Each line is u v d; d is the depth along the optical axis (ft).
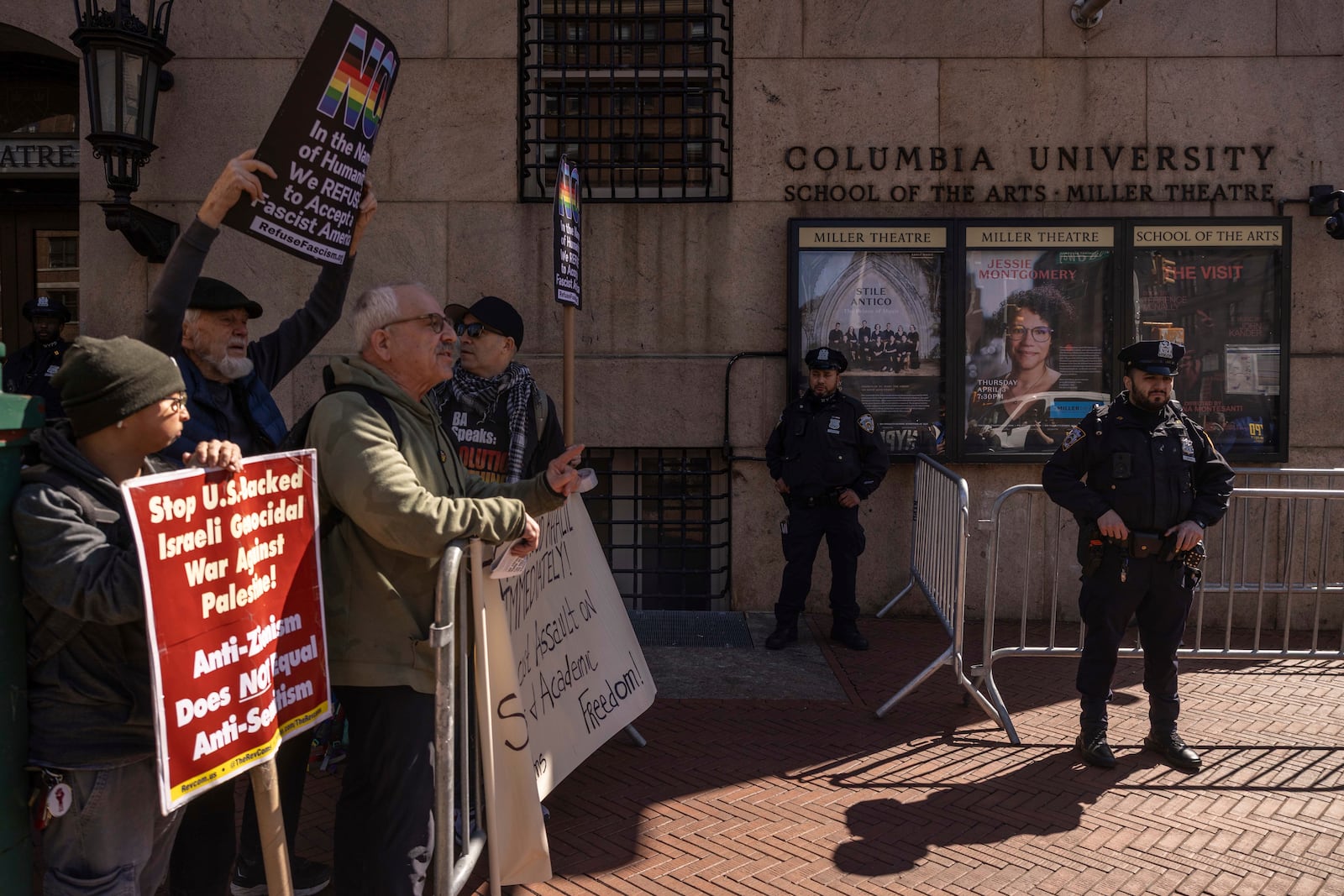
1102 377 21.39
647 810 12.39
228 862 8.88
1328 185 21.31
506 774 9.09
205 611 6.63
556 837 11.65
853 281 21.31
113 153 18.86
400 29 21.40
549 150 22.16
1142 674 18.31
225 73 21.07
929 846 11.50
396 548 7.87
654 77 21.97
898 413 21.45
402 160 21.52
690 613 21.71
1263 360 21.26
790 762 13.96
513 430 13.08
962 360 21.26
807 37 21.45
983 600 21.77
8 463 6.49
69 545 6.30
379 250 21.58
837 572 19.71
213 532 6.71
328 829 11.65
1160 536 13.75
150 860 7.37
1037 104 21.43
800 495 19.47
